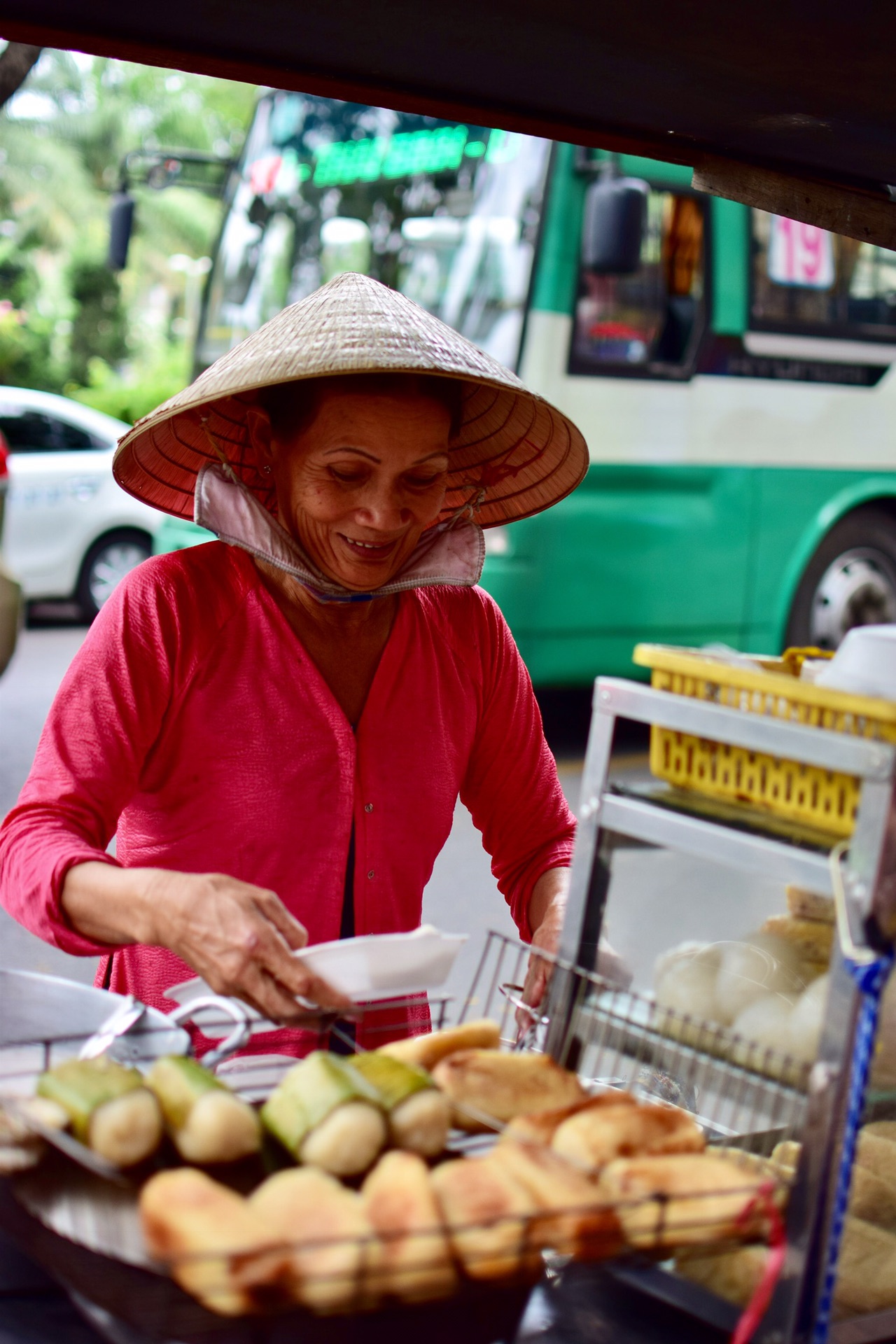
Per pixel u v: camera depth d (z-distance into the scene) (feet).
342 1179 3.08
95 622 5.17
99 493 26.86
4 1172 3.11
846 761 3.05
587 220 15.75
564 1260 3.33
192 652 5.10
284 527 5.22
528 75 4.82
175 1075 3.21
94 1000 3.94
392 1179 2.90
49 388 67.56
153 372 67.15
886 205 5.81
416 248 17.48
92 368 67.77
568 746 18.78
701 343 17.67
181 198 67.92
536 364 16.24
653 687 3.68
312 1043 4.52
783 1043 3.32
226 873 5.16
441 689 5.57
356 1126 3.07
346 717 5.28
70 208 67.72
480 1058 3.45
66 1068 3.21
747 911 3.57
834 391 19.24
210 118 70.23
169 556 5.28
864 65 4.50
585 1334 3.14
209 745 5.12
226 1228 2.70
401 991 3.71
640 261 16.21
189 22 4.34
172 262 69.36
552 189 16.15
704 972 3.54
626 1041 3.72
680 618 17.99
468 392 5.67
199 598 5.16
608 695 3.72
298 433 4.94
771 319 18.40
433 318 5.12
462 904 13.51
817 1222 3.06
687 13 4.22
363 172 18.20
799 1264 3.07
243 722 5.14
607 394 16.87
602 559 16.97
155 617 5.06
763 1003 3.40
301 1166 3.12
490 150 16.72
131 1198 3.07
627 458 17.15
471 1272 2.83
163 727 5.13
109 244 20.58
